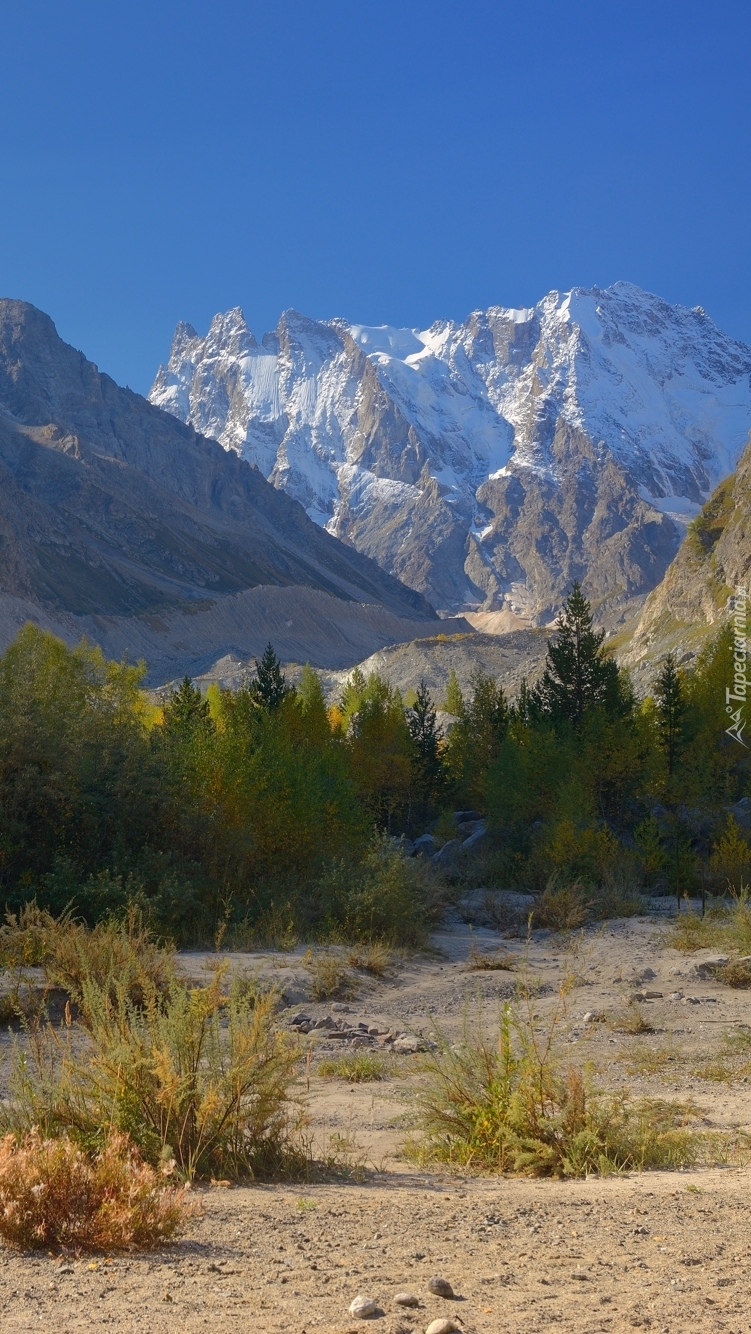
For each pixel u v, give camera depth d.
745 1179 6.75
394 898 21.83
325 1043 13.35
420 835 51.19
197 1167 6.82
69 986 7.79
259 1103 7.13
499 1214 5.65
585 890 29.31
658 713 47.59
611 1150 7.65
